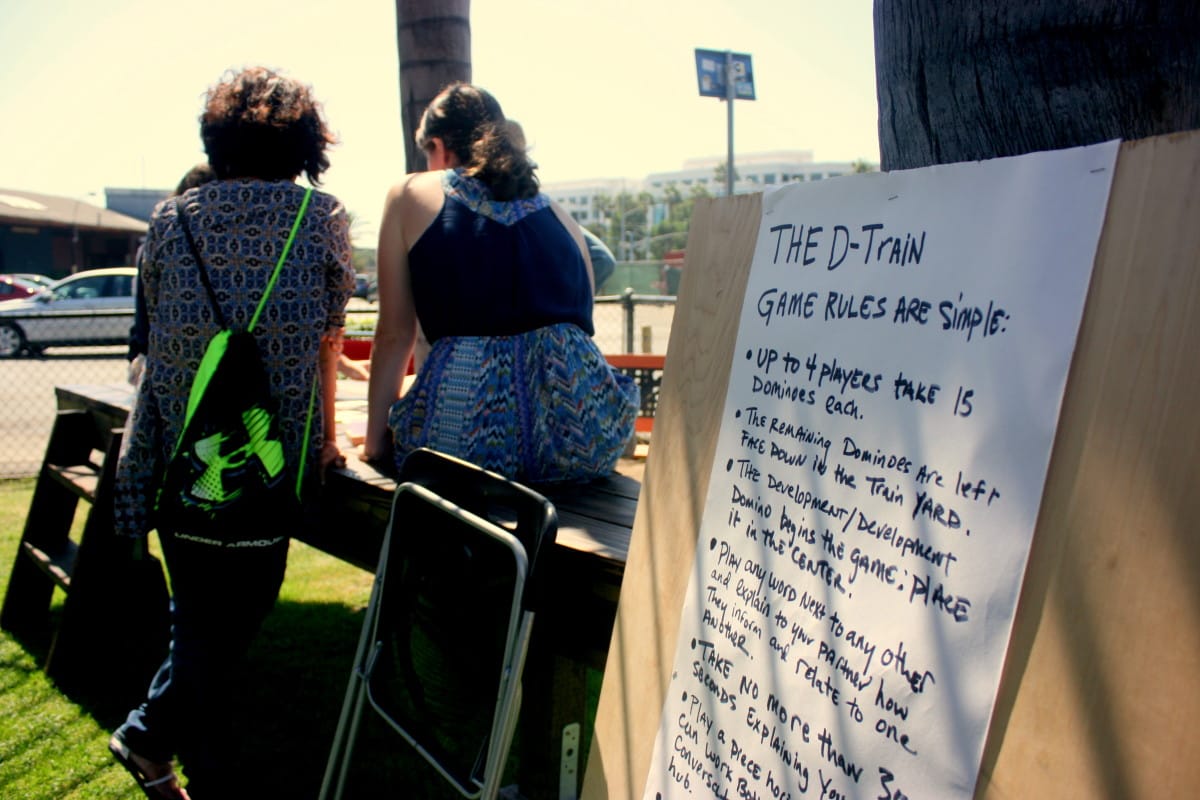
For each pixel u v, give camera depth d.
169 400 2.29
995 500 1.10
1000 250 1.15
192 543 2.21
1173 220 0.98
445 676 1.95
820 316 1.38
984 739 1.06
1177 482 0.94
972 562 1.11
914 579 1.17
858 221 1.36
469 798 1.78
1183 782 0.89
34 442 8.41
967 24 1.50
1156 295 0.99
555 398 2.38
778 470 1.40
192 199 2.31
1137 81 1.36
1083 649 0.99
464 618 1.90
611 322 12.12
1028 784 1.01
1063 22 1.40
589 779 1.66
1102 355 1.03
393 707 2.10
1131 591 0.96
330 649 3.69
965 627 1.10
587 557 1.86
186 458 2.14
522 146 2.52
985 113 1.50
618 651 1.66
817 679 1.26
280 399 2.31
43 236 42.19
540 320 2.40
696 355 1.62
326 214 2.36
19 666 3.58
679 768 1.46
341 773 2.17
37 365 14.42
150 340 2.33
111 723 3.11
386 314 2.57
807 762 1.25
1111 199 1.04
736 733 1.37
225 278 2.25
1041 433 1.07
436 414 2.40
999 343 1.13
